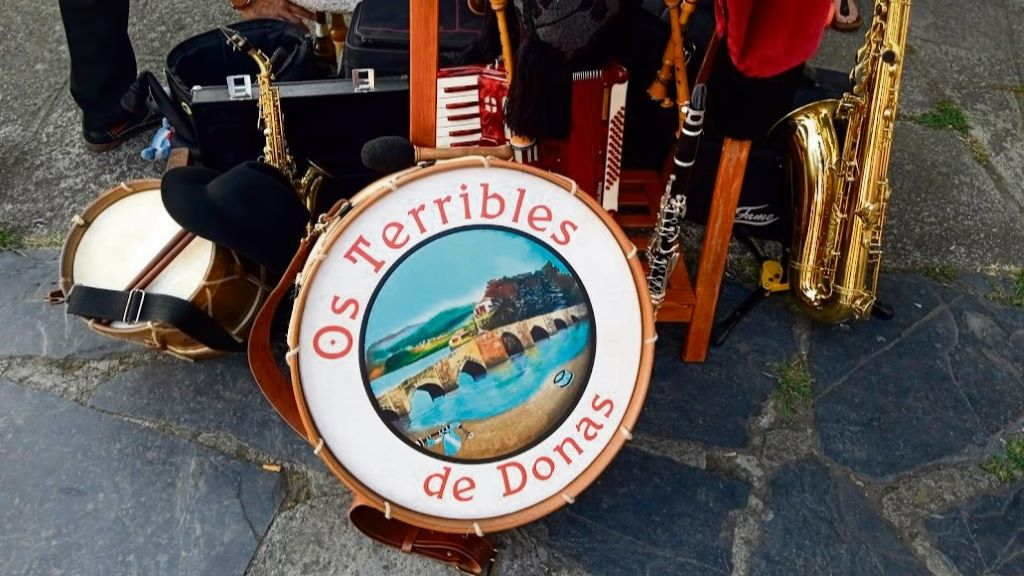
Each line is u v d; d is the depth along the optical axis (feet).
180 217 7.02
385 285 6.00
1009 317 9.16
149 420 8.05
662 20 8.31
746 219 9.00
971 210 10.09
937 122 11.02
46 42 11.50
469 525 6.51
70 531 7.34
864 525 7.62
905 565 7.39
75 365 8.41
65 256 7.74
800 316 9.05
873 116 7.70
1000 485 7.91
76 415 8.05
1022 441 8.18
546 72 6.88
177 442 7.93
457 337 6.21
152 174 10.00
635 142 8.73
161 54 11.38
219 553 7.29
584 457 6.56
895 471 7.96
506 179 5.99
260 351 6.52
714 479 7.85
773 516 7.64
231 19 11.87
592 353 6.42
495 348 6.27
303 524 7.48
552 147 7.69
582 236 6.21
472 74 7.34
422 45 6.56
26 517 7.39
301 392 5.99
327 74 10.12
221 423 8.06
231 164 8.81
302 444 7.95
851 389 8.50
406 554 7.32
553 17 6.68
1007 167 10.60
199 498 7.59
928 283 9.39
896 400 8.43
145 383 8.30
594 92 7.35
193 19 11.85
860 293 8.25
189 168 7.64
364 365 6.10
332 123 8.48
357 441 6.20
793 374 8.57
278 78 8.96
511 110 7.13
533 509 6.57
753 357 8.70
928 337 8.93
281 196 7.48
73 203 9.70
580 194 6.09
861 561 7.40
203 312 7.41
